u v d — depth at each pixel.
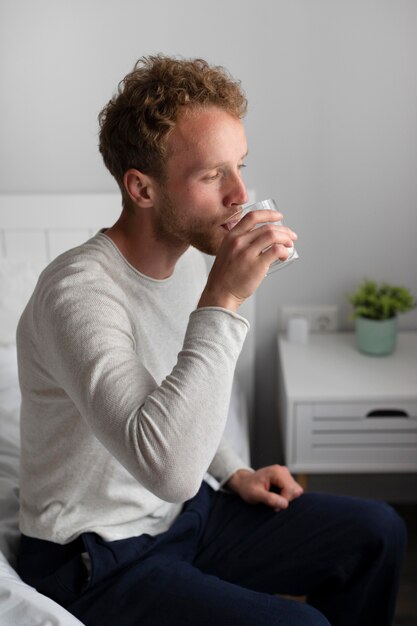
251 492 1.43
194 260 1.40
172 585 1.19
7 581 1.13
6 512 1.43
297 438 2.03
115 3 2.09
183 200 1.11
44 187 2.25
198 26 2.11
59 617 1.04
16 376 1.84
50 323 1.06
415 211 2.26
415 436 2.01
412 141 2.19
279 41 2.12
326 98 2.16
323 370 2.11
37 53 2.13
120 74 2.15
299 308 2.36
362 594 1.37
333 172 2.23
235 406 2.09
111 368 1.00
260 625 1.11
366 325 2.16
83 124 2.19
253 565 1.36
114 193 2.24
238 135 1.11
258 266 1.04
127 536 1.25
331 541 1.36
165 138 1.08
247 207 1.11
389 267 2.31
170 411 0.98
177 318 1.27
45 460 1.22
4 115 2.18
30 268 2.12
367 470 2.04
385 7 2.08
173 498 1.01
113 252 1.17
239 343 1.04
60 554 1.23
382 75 2.14
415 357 2.18
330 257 2.31
